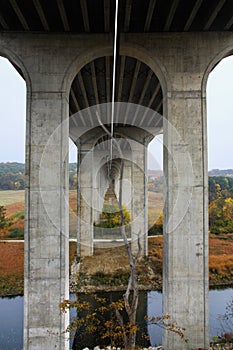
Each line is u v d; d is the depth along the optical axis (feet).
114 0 34.63
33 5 38.70
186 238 40.75
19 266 92.53
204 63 41.78
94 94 70.18
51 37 41.50
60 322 39.58
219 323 56.34
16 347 49.06
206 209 40.91
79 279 79.97
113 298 68.95
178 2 35.19
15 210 176.35
